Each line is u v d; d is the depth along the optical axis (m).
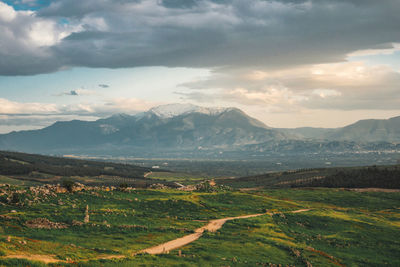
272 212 111.88
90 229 65.25
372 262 70.25
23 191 86.50
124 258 47.78
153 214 88.56
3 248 43.22
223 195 134.38
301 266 59.00
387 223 115.50
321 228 99.38
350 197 176.88
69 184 98.75
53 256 44.62
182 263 48.81
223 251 59.97
